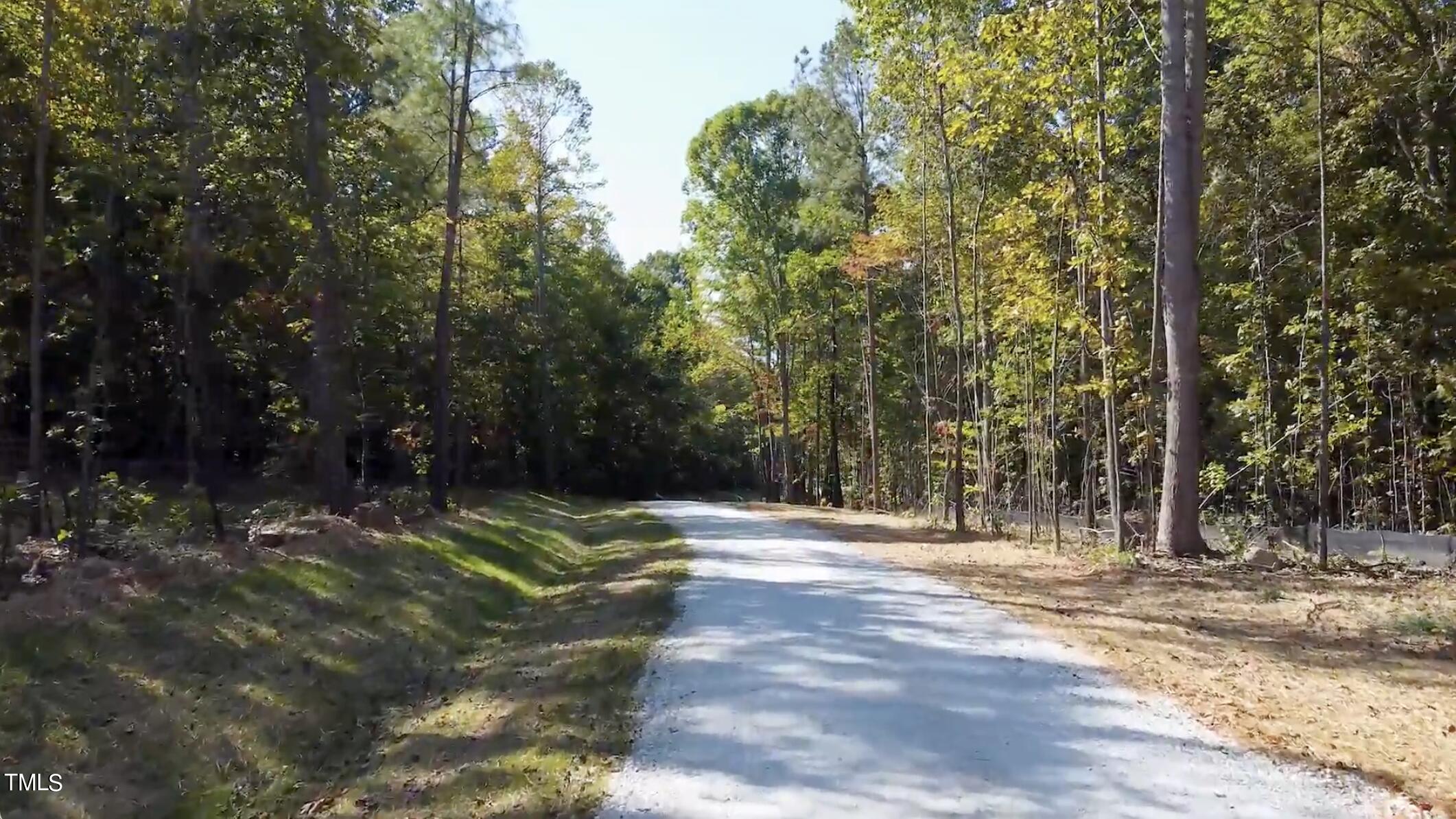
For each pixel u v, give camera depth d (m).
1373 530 20.19
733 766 5.96
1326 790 5.46
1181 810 5.15
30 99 12.58
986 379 25.27
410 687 9.62
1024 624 10.37
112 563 10.72
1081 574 14.34
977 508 28.78
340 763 7.55
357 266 19.45
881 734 6.53
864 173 32.94
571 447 42.22
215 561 11.32
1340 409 18.80
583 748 6.44
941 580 13.88
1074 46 16.22
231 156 15.43
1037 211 19.67
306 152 16.72
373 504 18.11
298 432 19.92
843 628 10.20
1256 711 7.08
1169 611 11.22
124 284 15.87
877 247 27.89
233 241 16.53
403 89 22.70
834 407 48.22
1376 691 7.68
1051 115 17.25
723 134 43.12
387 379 26.92
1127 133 19.05
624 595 13.07
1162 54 15.80
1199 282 16.52
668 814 5.21
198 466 20.09
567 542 21.94
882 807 5.23
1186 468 15.74
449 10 22.05
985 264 23.64
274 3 14.95
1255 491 23.03
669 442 50.12
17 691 7.04
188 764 7.01
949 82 18.72
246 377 21.95
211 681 8.34
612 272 46.56
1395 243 18.39
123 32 12.87
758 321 45.41
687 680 8.10
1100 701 7.29
